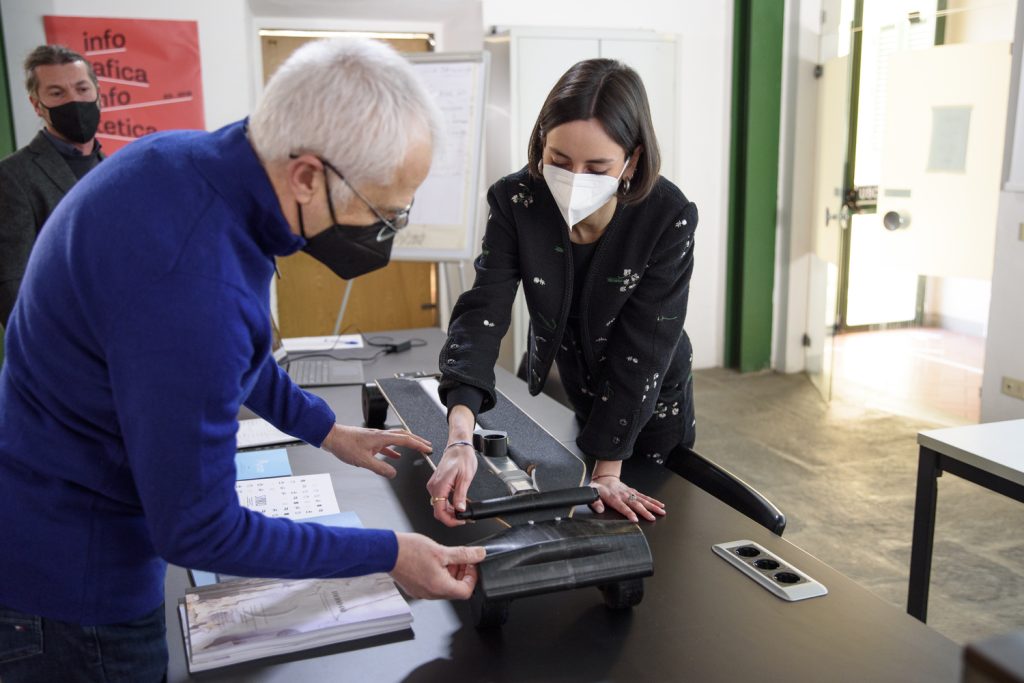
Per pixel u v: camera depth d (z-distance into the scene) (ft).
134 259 2.68
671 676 3.29
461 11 14.57
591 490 4.56
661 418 6.01
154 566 3.34
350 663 3.39
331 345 9.14
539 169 4.86
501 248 5.22
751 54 16.26
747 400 15.87
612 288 5.07
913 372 16.55
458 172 11.21
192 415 2.68
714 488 5.42
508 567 3.51
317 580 3.88
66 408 2.99
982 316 18.13
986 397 13.02
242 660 3.39
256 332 2.96
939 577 9.16
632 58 15.48
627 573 3.65
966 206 13.34
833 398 15.81
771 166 16.96
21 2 12.20
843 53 15.56
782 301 17.67
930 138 13.80
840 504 11.09
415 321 15.94
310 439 4.64
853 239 15.72
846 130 15.34
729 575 4.09
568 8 15.47
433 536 4.48
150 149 2.95
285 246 3.08
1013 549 9.78
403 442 4.87
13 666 3.14
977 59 12.88
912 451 13.03
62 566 3.10
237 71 13.52
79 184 3.04
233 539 2.85
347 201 2.98
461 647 3.50
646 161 4.57
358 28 14.30
